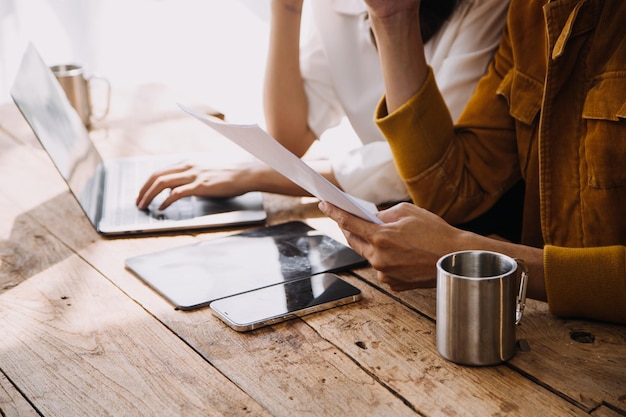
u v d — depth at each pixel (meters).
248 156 1.77
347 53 1.85
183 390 0.97
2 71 3.96
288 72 1.85
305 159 1.93
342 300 1.16
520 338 1.05
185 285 1.23
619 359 0.99
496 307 0.96
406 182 1.45
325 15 1.84
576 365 0.98
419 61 1.39
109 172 1.74
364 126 1.87
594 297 1.07
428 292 1.19
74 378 1.01
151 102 2.27
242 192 1.60
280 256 1.33
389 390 0.94
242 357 1.03
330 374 0.98
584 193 1.23
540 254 1.13
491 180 1.47
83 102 2.03
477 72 1.66
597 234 1.23
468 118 1.49
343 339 1.07
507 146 1.47
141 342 1.09
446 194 1.44
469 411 0.90
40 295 1.24
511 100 1.41
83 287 1.27
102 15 3.98
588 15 1.21
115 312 1.18
